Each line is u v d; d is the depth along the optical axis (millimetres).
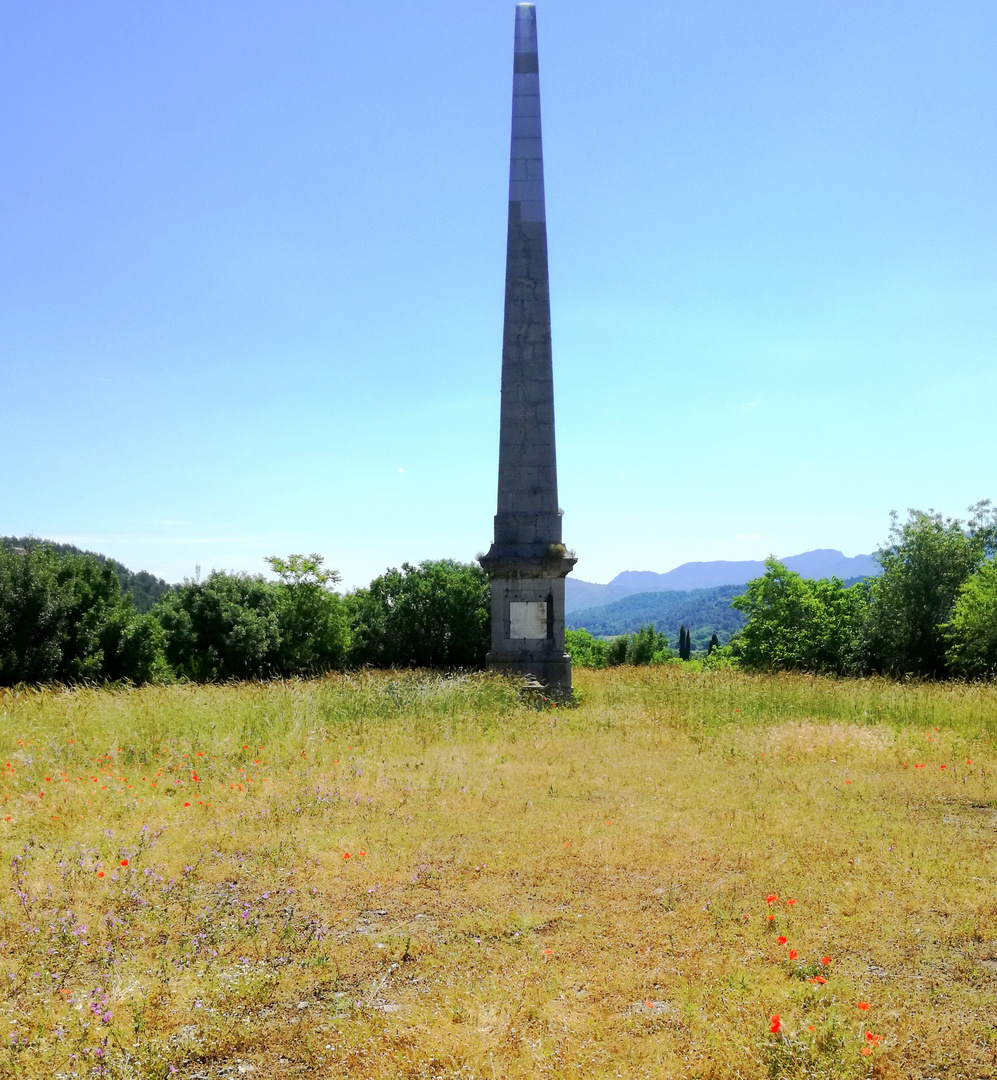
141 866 5891
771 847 6430
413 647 23828
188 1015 3936
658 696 14750
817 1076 3387
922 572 22562
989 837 6707
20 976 4234
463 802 7812
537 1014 3910
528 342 17109
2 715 11047
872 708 13320
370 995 4211
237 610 22156
